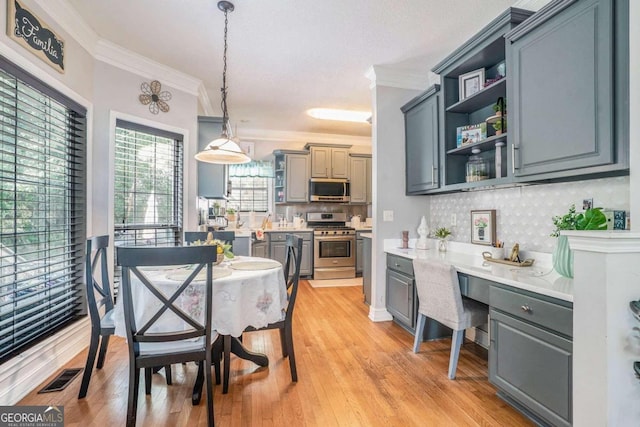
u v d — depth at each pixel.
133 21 2.43
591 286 1.25
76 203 2.54
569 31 1.66
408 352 2.55
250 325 1.90
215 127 3.79
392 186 3.35
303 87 3.71
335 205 6.01
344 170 5.69
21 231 1.99
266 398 1.91
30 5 1.97
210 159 2.65
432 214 3.43
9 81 1.86
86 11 2.30
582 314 1.29
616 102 1.46
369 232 5.54
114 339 2.73
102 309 2.79
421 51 2.89
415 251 3.04
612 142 1.47
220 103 4.20
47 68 2.13
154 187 3.25
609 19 1.48
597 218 1.64
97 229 2.72
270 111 4.60
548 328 1.52
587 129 1.57
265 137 5.72
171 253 1.52
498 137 2.22
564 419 1.43
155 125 3.16
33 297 2.07
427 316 2.45
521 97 1.95
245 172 5.57
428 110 2.96
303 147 5.88
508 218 2.49
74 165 2.51
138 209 3.12
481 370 2.27
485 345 2.64
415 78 3.36
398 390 2.00
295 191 5.51
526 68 1.92
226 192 4.68
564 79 1.68
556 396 1.47
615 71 1.46
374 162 3.35
